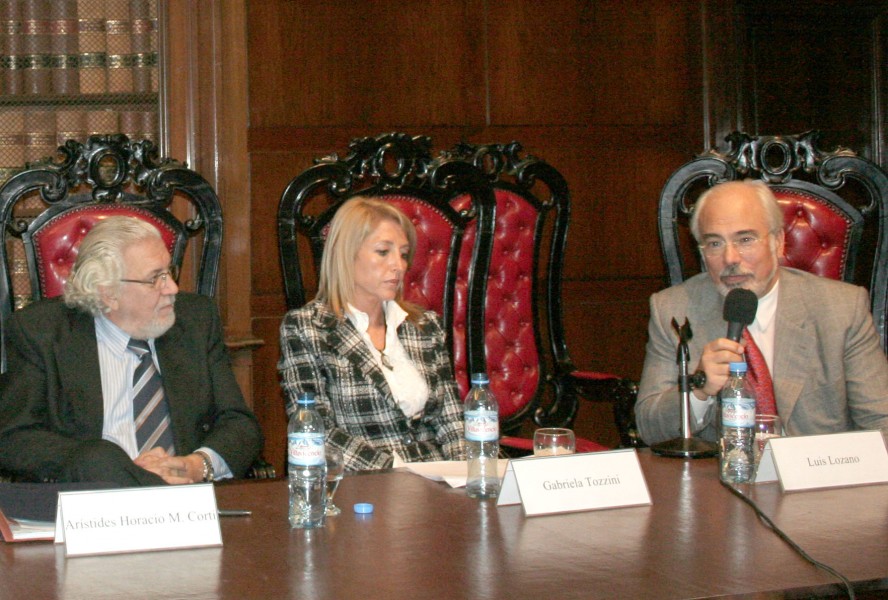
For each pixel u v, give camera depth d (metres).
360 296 2.72
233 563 1.50
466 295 3.31
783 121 4.75
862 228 3.17
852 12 4.76
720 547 1.56
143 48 3.98
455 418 2.76
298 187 3.02
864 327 2.63
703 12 4.60
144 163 2.96
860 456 1.99
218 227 3.03
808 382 2.59
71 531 1.56
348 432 2.67
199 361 2.61
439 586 1.38
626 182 4.63
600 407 4.62
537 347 3.44
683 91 4.69
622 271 4.64
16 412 2.40
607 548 1.56
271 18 4.11
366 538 1.63
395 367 2.71
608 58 4.58
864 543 1.57
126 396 2.52
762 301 2.71
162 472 2.26
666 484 2.00
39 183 2.87
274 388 4.18
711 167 3.21
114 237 2.47
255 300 4.14
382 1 4.26
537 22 4.47
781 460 1.94
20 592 1.38
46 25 3.95
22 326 2.47
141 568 1.48
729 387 2.09
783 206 3.16
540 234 3.46
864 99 4.84
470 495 1.93
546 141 4.52
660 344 2.71
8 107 3.94
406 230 2.76
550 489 1.79
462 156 3.32
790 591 1.35
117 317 2.50
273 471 2.60
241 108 4.04
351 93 4.24
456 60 4.38
